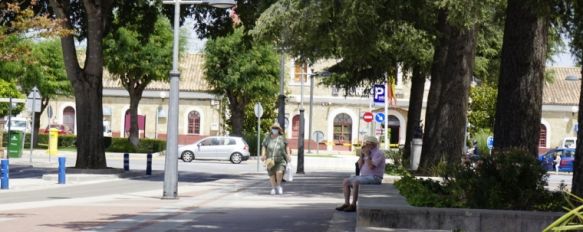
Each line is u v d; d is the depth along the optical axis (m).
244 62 57.16
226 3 21.58
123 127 70.94
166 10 34.12
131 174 32.31
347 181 16.73
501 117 16.84
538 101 16.70
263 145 23.22
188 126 70.69
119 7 34.16
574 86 70.25
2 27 22.12
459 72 23.03
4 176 23.52
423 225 11.05
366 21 22.47
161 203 19.30
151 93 70.69
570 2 13.62
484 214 10.88
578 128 10.91
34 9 30.83
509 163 11.77
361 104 69.75
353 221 14.60
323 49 24.64
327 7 21.41
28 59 22.80
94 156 30.83
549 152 49.91
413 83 33.53
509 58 16.72
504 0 18.53
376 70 33.88
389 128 68.19
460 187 11.74
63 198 20.91
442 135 23.16
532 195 11.52
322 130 69.94
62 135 60.38
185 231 13.18
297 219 15.28
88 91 30.64
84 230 13.30
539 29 16.55
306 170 44.34
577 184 10.85
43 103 59.69
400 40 26.41
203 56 60.00
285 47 25.52
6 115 53.91
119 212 16.70
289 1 23.62
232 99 59.28
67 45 30.19
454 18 18.98
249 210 17.38
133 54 54.09
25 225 14.03
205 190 24.48
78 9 33.38
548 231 5.37
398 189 14.91
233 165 46.75
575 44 14.80
